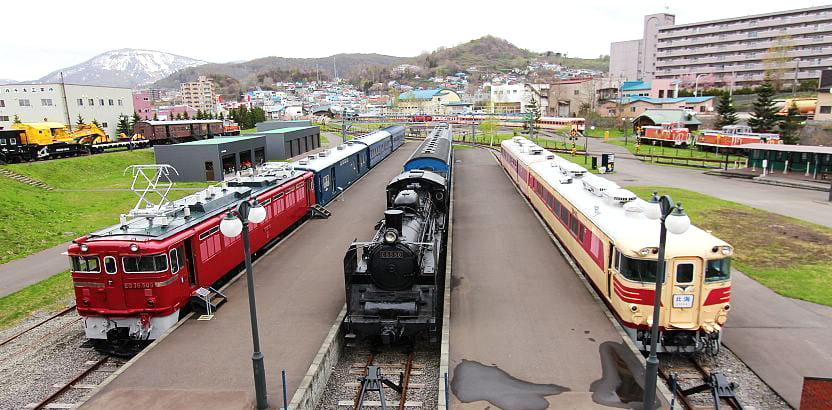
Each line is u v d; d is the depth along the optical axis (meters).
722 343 13.59
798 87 89.81
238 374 11.68
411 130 100.56
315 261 20.33
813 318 14.95
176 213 16.23
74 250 13.62
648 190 36.00
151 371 11.86
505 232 23.91
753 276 18.39
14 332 15.45
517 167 36.03
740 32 109.12
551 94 111.00
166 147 43.91
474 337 13.25
